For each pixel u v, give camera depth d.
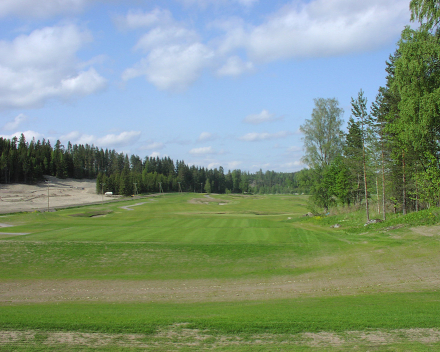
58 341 8.38
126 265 21.50
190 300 14.33
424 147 27.97
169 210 77.81
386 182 38.03
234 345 8.12
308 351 7.69
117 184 148.25
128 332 9.01
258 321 9.71
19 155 153.88
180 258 22.70
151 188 172.62
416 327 8.98
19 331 9.05
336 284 15.95
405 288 14.27
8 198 113.62
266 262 21.48
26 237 30.25
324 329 9.04
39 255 23.56
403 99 25.12
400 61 24.42
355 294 13.96
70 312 11.54
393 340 8.20
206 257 22.84
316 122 49.16
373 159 34.53
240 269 20.22
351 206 48.47
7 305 13.87
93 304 13.79
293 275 18.36
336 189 47.59
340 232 31.14
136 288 16.89
